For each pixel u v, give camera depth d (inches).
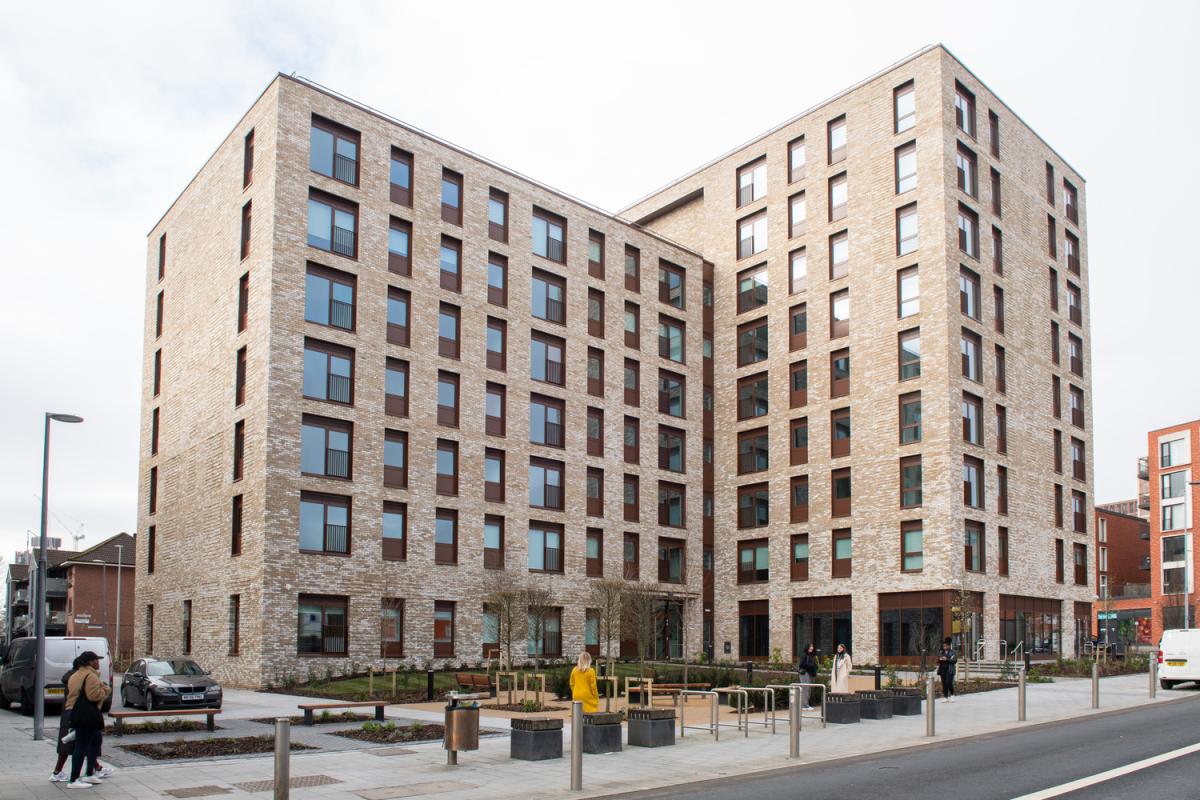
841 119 1987.0
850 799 494.9
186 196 1844.2
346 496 1536.7
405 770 615.5
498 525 1736.0
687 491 2039.9
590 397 1900.8
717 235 2192.4
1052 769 581.3
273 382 1473.9
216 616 1535.4
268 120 1561.3
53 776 565.0
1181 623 2723.9
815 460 1924.2
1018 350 1935.3
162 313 1910.7
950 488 1702.8
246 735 796.6
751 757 670.5
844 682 949.8
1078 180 2240.4
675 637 1982.0
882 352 1838.1
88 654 574.9
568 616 1793.8
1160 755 628.4
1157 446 3245.6
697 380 2101.4
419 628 1590.8
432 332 1684.3
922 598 1715.1
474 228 1774.1
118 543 2805.1
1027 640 1849.2
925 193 1814.7
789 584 1932.8
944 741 749.9
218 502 1576.0
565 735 800.9
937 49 1834.4
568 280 1902.1
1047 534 1950.1
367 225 1625.2
